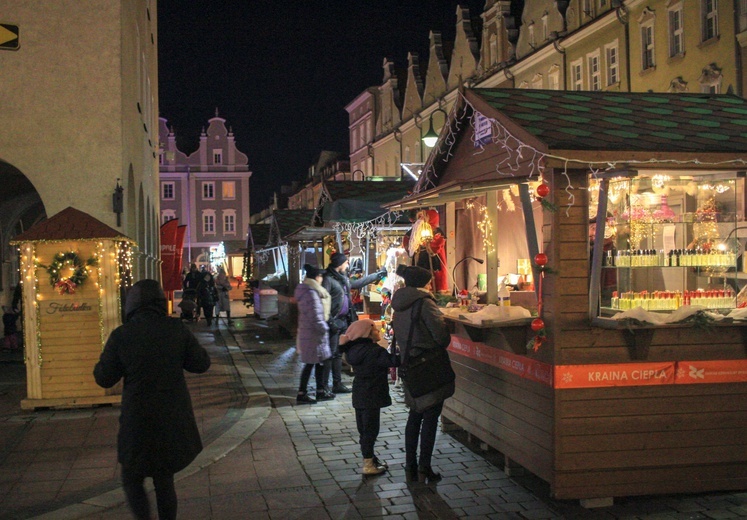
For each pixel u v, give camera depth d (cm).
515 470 596
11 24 1112
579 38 2795
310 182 7375
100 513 530
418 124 4647
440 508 530
